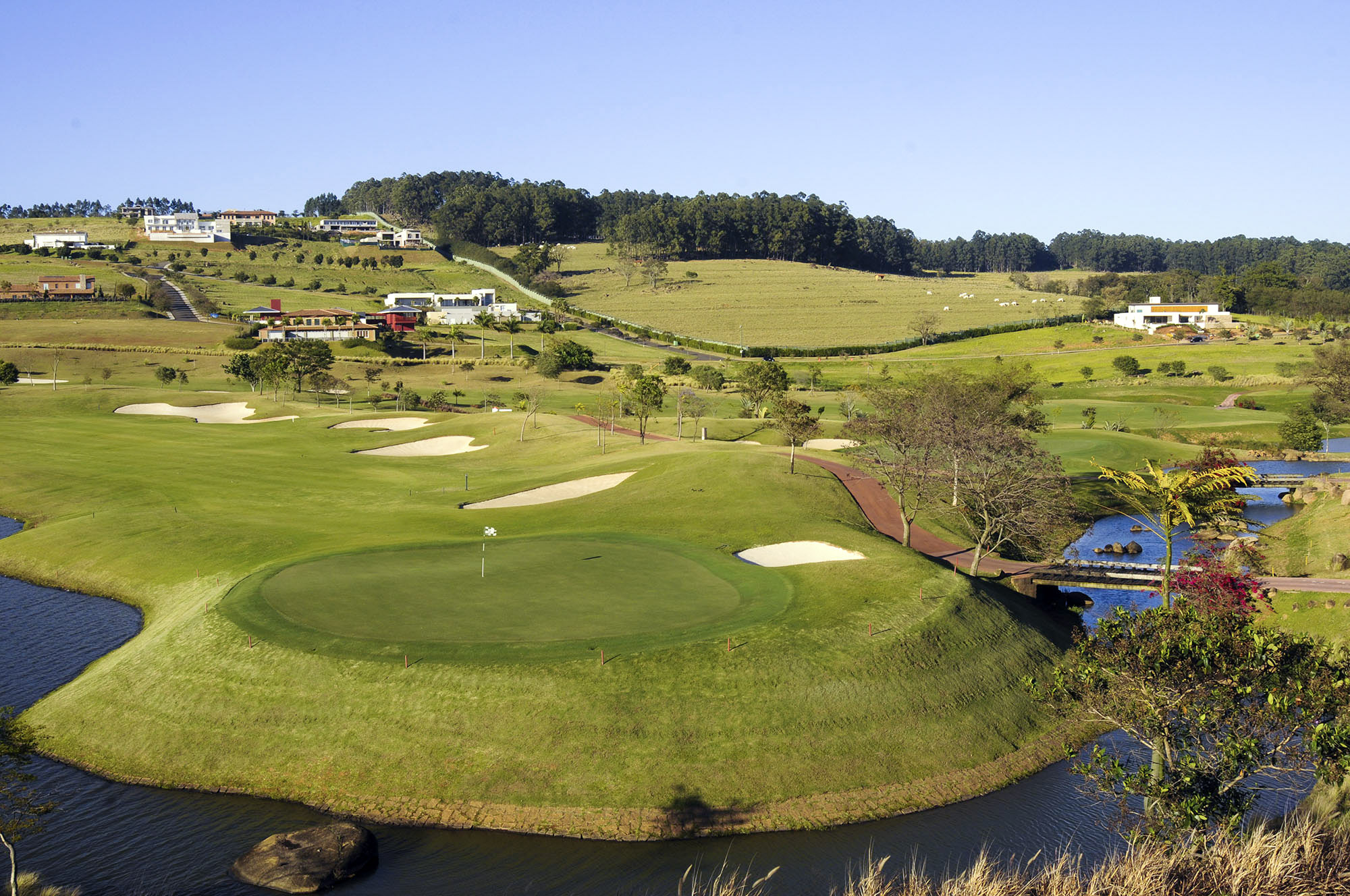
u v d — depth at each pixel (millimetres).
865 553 57344
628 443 98375
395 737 37594
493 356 194625
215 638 43938
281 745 38219
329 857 31547
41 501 79375
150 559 61969
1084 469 102625
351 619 45031
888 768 38500
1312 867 24750
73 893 30375
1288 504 87688
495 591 49219
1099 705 29234
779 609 46875
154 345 182125
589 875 32000
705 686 39750
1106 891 25016
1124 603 61500
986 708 43156
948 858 33406
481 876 31812
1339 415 123250
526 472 88750
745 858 33344
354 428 113938
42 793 36906
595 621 44844
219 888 30812
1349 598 50750
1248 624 30250
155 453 97375
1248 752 26062
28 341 179375
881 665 42938
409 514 71000
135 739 39844
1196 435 125688
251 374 146625
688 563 54969
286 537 63344
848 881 31938
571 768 36344
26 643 51312
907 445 75312
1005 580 59625
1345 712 26422
